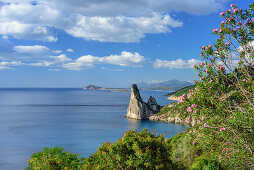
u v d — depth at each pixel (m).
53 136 92.19
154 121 139.75
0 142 80.56
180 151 17.44
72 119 141.00
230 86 6.48
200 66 6.77
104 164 12.32
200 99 6.62
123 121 137.38
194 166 12.40
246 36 6.34
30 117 146.75
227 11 6.62
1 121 128.88
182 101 7.08
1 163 58.38
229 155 6.70
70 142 82.62
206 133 6.91
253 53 6.15
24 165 57.09
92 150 71.44
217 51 6.51
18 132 98.38
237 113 6.41
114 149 11.76
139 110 151.00
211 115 6.62
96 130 106.62
